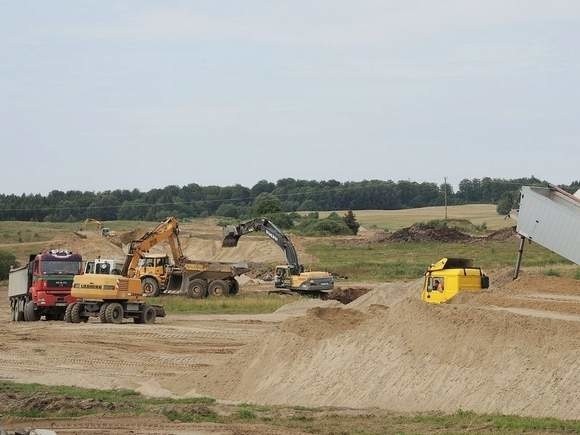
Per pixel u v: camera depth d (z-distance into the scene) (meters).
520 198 45.72
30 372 38.03
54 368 39.16
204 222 185.88
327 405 29.06
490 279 52.50
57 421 26.75
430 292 41.53
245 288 83.50
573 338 27.30
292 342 32.44
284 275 75.50
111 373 37.75
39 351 43.94
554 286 41.59
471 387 27.45
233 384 32.31
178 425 26.02
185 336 48.41
